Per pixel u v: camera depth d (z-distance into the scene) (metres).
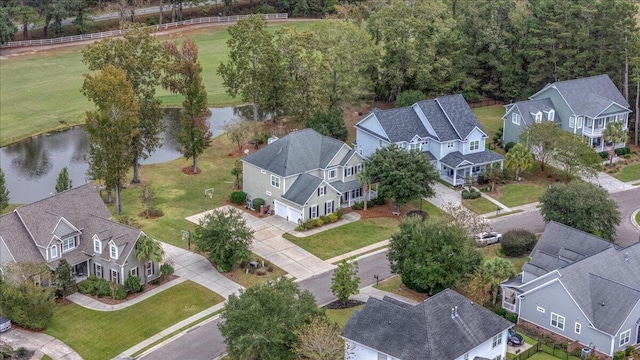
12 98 132.25
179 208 92.31
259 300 62.19
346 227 88.06
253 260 80.12
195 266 79.19
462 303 62.31
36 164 108.88
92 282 74.44
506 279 72.25
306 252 82.38
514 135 107.81
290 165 89.88
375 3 137.50
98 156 89.19
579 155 95.69
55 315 70.50
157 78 98.19
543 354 64.81
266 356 60.06
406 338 58.78
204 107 100.12
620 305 65.12
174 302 72.88
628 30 112.31
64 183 90.69
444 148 99.94
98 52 94.94
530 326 69.38
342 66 110.88
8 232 73.12
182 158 108.38
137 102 90.38
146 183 99.50
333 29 112.38
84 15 168.12
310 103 109.31
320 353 58.44
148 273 75.75
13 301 67.94
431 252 72.12
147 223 88.12
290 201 88.19
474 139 100.81
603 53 115.12
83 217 78.12
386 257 78.38
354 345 60.34
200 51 158.00
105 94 86.88
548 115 106.56
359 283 75.62
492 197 95.50
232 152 109.75
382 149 91.50
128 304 72.44
